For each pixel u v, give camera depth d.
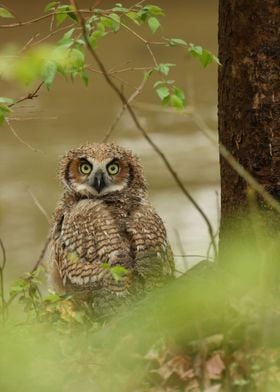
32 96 12.30
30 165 30.11
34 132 33.72
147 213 12.50
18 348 6.77
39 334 10.07
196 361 9.43
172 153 30.56
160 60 43.44
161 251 12.09
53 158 30.64
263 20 11.11
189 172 28.69
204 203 25.78
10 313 11.53
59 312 10.80
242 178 11.54
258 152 11.41
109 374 9.32
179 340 9.65
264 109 11.30
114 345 10.11
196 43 49.47
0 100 11.22
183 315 6.46
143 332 9.92
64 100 37.72
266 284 9.49
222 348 9.41
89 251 11.97
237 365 9.10
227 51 11.49
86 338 10.22
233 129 11.59
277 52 11.16
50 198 26.97
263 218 11.35
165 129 33.16
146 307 10.16
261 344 9.19
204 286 6.53
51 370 7.78
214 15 56.56
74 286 12.01
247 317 9.37
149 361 9.66
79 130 33.75
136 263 11.72
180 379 9.34
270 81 11.23
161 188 27.44
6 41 46.72
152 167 29.41
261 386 8.65
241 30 11.26
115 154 13.27
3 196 27.06
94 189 13.09
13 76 5.73
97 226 12.10
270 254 10.93
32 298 11.30
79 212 12.44
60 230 12.97
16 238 23.94
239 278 6.30
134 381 9.15
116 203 12.91
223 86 11.66
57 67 9.71
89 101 37.50
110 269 10.53
